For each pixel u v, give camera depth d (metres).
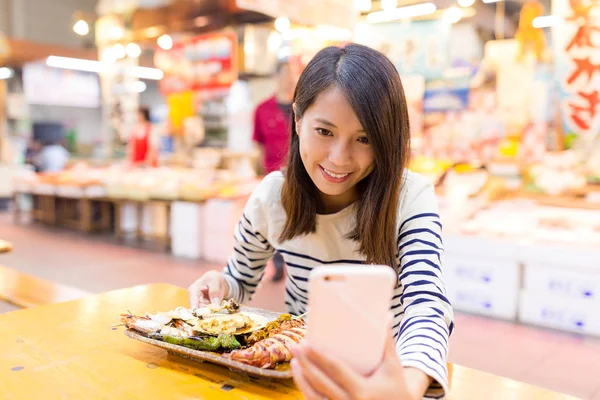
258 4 3.60
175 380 0.95
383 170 1.01
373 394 0.63
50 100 12.02
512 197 4.05
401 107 0.98
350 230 1.15
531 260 3.33
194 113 6.64
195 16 5.86
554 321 3.33
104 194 6.43
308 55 4.63
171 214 5.65
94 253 5.62
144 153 7.15
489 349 2.97
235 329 1.01
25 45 8.68
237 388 0.92
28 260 5.23
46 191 7.36
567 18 3.44
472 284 3.61
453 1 4.46
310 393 0.65
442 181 4.15
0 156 10.34
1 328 1.22
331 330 0.67
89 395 0.89
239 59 6.01
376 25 4.29
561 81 3.54
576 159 3.70
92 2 12.41
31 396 0.88
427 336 0.88
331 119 0.95
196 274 4.72
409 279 1.01
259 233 1.32
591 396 2.42
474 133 3.96
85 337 1.16
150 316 1.12
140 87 11.23
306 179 1.17
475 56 3.94
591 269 3.16
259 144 4.60
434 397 0.84
